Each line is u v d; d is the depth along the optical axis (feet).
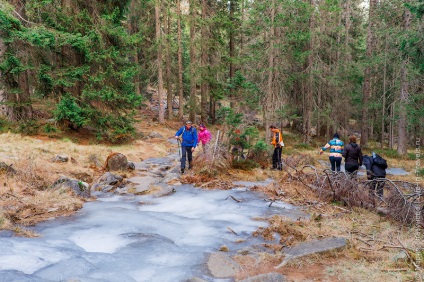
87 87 52.16
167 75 91.61
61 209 22.94
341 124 84.94
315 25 75.00
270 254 16.17
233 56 95.20
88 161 37.37
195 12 85.20
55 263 14.56
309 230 19.76
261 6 56.08
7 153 32.45
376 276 13.51
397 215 21.86
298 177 32.04
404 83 70.54
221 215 23.31
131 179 32.01
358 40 105.60
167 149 57.52
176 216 22.85
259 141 44.09
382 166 27.94
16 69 45.03
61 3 52.80
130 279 13.43
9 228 18.48
